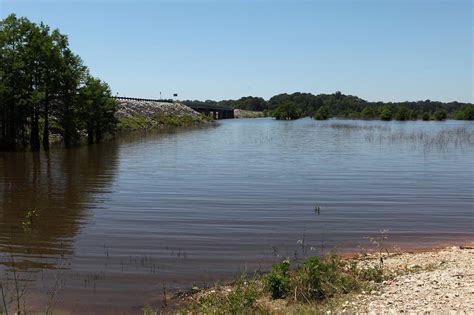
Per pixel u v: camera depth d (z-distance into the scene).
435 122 135.62
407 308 8.12
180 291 10.37
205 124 115.00
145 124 87.94
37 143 43.06
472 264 11.23
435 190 22.75
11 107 41.31
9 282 10.82
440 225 16.28
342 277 10.01
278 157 38.03
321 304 8.82
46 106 43.25
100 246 13.64
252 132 77.88
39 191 22.53
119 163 33.91
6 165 32.62
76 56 46.41
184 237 14.59
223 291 10.18
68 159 36.50
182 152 42.38
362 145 49.66
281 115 171.12
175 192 22.17
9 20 41.59
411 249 13.48
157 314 9.16
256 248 13.54
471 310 7.76
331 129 87.69
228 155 39.69
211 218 17.03
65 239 14.35
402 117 151.00
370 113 171.88
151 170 30.06
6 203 19.70
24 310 9.35
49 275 11.29
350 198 20.77
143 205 19.23
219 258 12.62
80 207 18.89
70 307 9.56
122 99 99.69
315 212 18.08
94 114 51.81
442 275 10.05
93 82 52.72
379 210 18.45
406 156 38.34
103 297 10.05
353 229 15.71
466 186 23.86
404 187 23.53
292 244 13.96
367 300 8.79
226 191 22.41
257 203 19.64
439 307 8.03
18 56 41.06
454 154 39.72
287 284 9.55
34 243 13.92
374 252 13.11
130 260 12.43
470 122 135.38
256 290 9.85
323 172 28.97
